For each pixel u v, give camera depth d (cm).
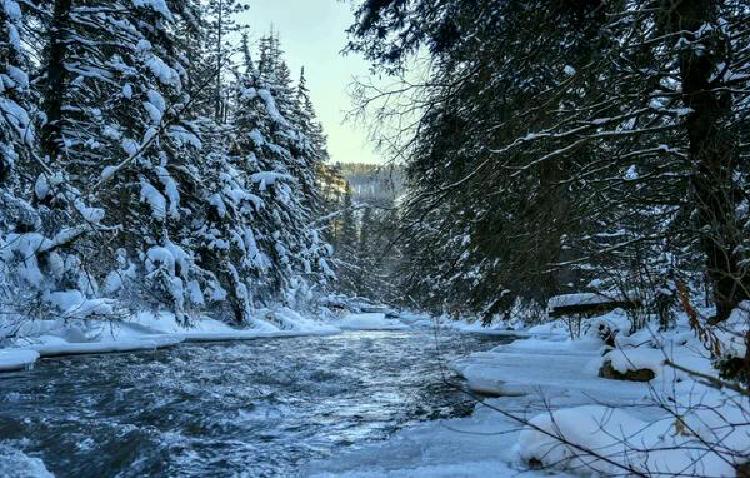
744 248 363
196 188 2025
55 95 1482
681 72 727
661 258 830
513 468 374
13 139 1155
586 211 786
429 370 1114
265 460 484
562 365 898
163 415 666
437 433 498
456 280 1400
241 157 2822
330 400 776
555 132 796
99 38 1558
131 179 1716
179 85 1588
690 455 274
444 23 886
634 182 779
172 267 1767
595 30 743
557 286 1020
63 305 1310
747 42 704
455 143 908
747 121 718
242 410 699
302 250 3334
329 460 432
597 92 745
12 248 1221
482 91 841
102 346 1310
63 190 1302
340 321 3850
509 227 834
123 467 465
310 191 3506
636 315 966
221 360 1268
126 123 1603
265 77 3003
